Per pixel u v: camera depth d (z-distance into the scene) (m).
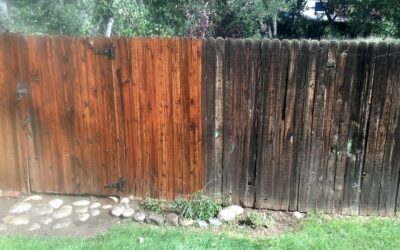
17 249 3.85
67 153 4.82
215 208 4.54
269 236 4.14
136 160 4.73
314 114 4.33
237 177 4.62
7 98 4.73
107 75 4.53
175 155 4.64
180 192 4.74
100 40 4.43
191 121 4.52
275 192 4.60
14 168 4.93
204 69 4.36
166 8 10.30
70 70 4.56
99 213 4.61
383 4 12.59
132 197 4.84
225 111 4.45
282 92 4.32
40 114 4.73
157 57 4.40
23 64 4.60
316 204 4.58
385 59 4.11
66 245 3.92
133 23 8.21
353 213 4.55
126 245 3.92
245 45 4.24
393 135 4.29
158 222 4.40
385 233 4.12
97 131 4.71
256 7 11.63
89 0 8.34
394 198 4.46
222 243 3.96
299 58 4.21
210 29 10.95
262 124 4.43
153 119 4.58
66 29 8.38
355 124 4.31
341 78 4.21
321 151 4.42
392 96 4.19
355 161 4.41
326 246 3.89
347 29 18.72
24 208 4.64
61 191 4.95
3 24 7.81
